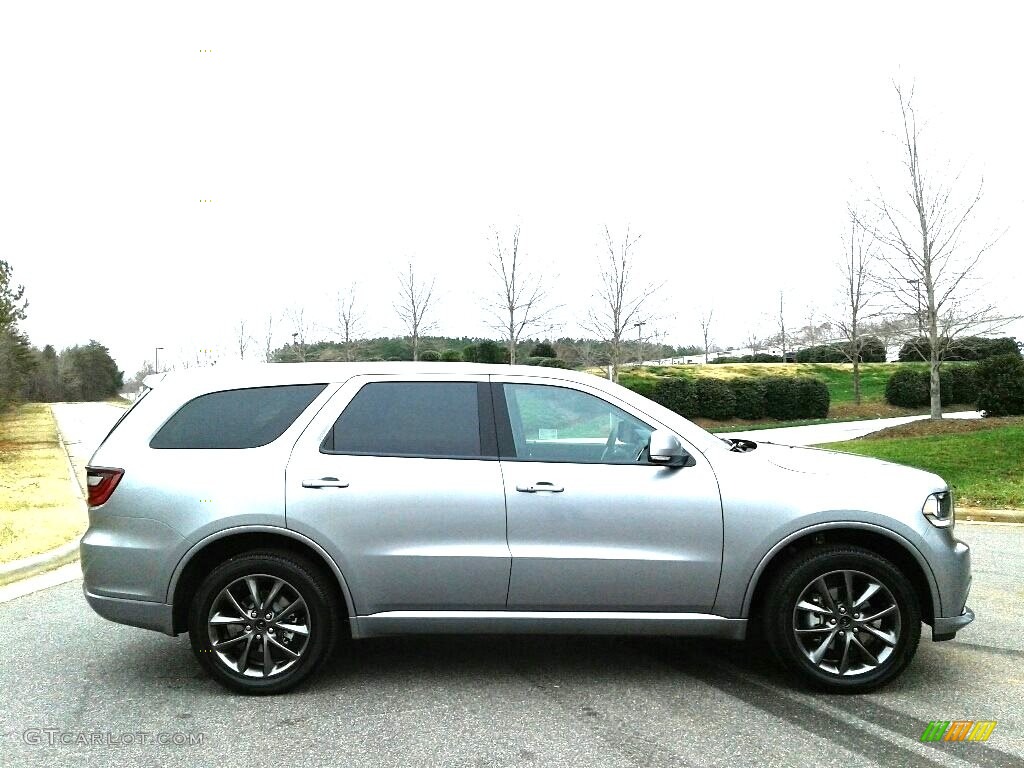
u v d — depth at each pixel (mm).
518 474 4508
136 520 4488
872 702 4406
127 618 4512
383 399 4691
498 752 3803
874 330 30188
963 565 4512
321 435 4586
